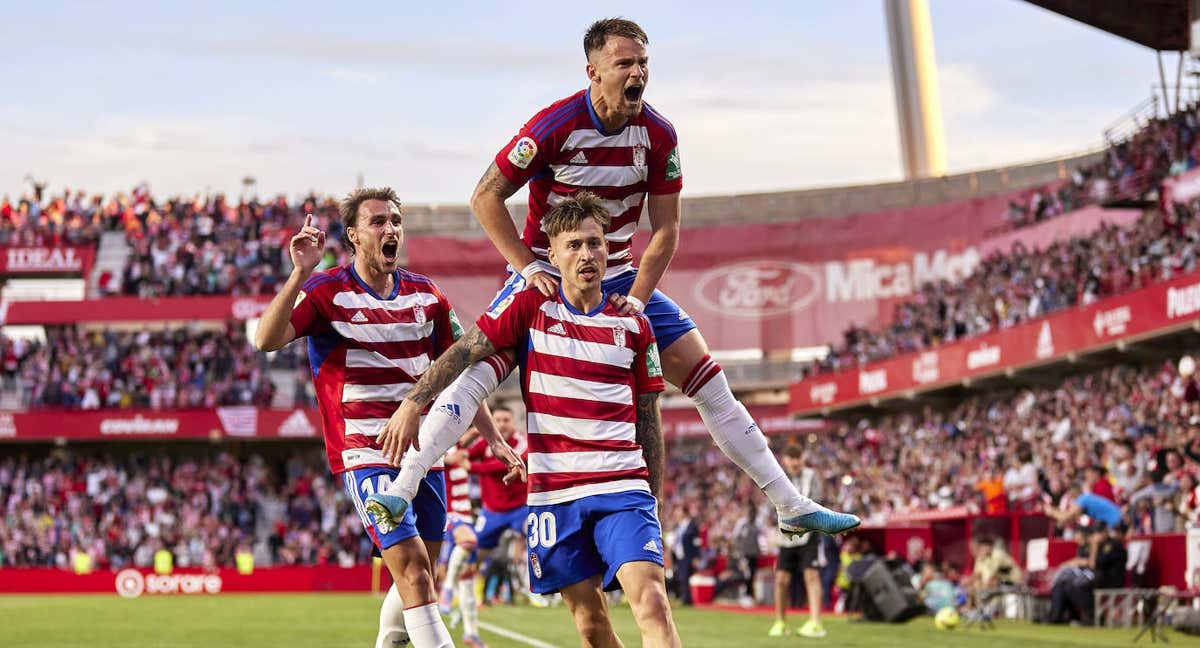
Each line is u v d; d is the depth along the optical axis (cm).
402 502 550
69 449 4191
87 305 4284
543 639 1374
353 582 3653
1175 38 2856
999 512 1914
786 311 4334
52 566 3738
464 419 564
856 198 4556
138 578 3575
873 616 1722
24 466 4000
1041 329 2758
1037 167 4359
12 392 4138
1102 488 1672
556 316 557
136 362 4153
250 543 3822
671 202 608
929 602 1811
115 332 4322
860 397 3494
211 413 3978
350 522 3834
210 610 2183
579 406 550
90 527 3822
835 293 4300
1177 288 2295
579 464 547
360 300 668
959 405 3391
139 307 4284
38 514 3841
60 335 4297
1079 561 1631
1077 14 2789
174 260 4397
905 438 3297
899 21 4784
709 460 4019
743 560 2555
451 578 1567
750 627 1625
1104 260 2738
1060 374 2956
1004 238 3747
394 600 705
